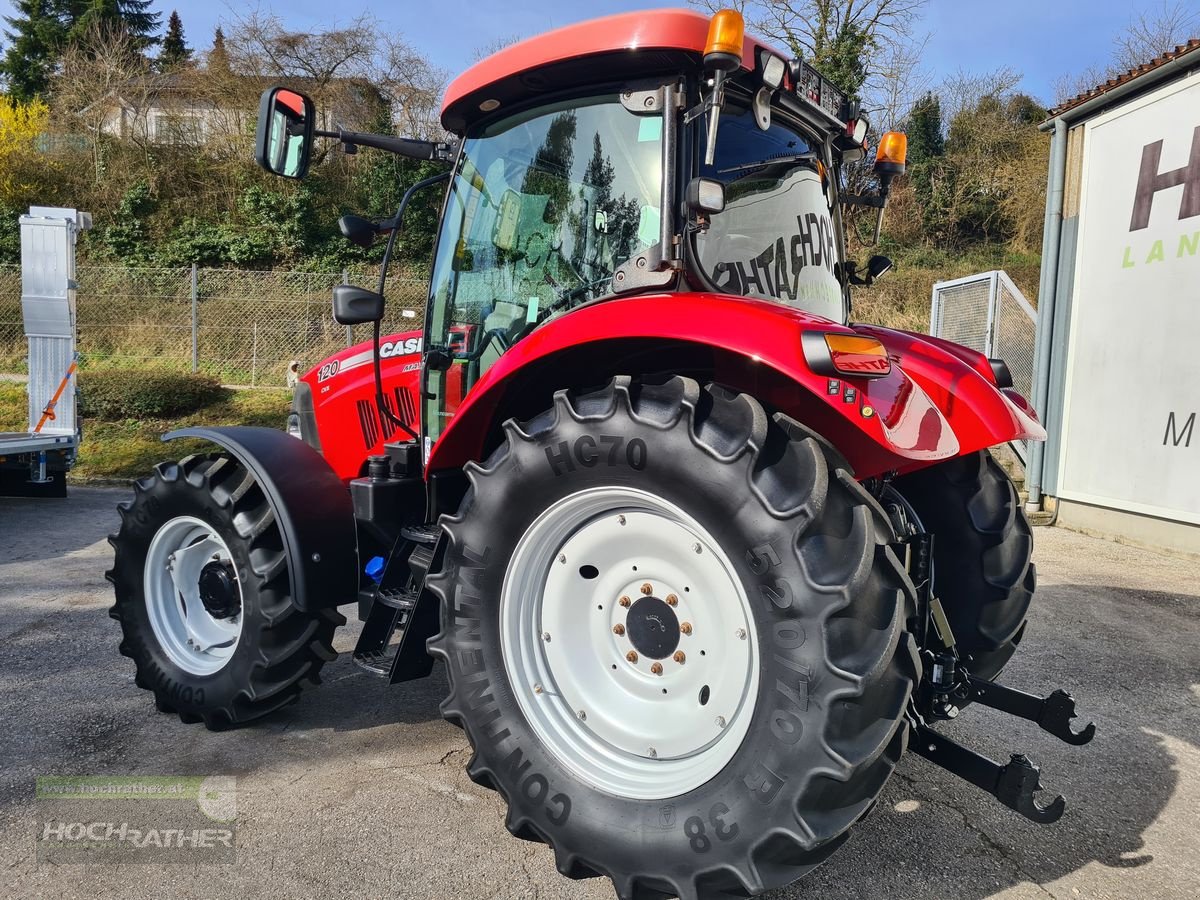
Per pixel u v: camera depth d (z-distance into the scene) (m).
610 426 1.93
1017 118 24.50
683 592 1.97
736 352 1.89
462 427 2.37
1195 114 6.11
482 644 2.14
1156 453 6.39
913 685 1.80
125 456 9.71
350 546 2.88
